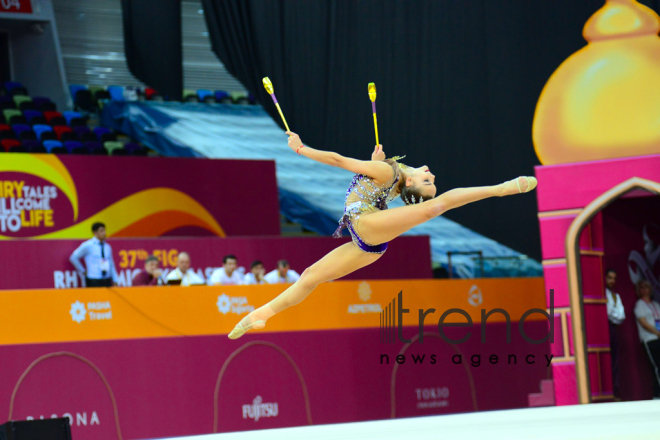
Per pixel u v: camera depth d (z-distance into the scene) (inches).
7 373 1180.5
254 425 1359.5
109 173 1779.0
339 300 1477.6
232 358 1360.7
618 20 1535.4
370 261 735.1
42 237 1672.0
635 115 1477.6
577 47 1857.8
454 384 1581.0
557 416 844.6
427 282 1587.1
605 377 1510.8
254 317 751.1
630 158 1444.4
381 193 721.0
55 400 1210.6
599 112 1498.5
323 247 1755.7
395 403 1499.8
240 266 1663.4
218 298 1365.7
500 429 679.1
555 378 1466.5
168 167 1862.7
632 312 1632.6
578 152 1501.0
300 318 1433.3
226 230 1920.5
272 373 1391.5
